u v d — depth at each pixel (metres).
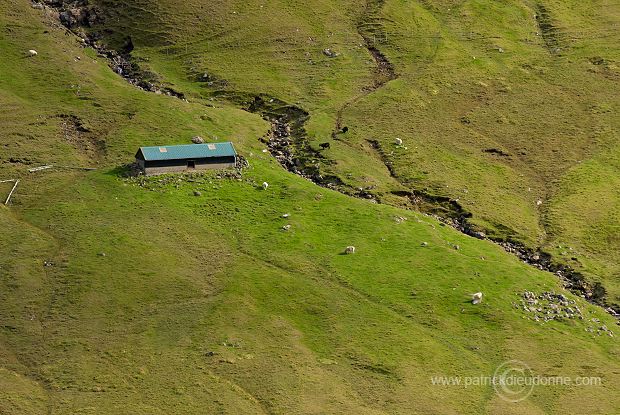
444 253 110.50
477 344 96.12
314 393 87.75
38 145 129.12
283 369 90.75
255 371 90.38
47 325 96.62
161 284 103.00
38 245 108.62
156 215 115.12
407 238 113.25
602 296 108.31
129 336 95.38
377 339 95.75
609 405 88.44
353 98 151.38
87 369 90.62
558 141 143.62
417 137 141.00
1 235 109.94
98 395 87.06
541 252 116.69
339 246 111.25
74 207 116.19
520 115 149.75
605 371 93.12
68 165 125.38
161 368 90.75
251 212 117.12
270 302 101.00
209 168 125.12
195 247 109.69
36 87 143.75
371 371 91.31
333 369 91.44
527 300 103.50
